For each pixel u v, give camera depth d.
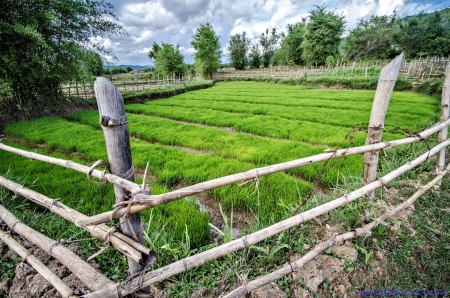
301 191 3.90
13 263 2.45
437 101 13.13
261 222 3.18
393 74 2.22
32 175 4.61
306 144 6.62
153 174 5.20
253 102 15.71
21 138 8.42
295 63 48.62
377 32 40.16
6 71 10.84
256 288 1.92
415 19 40.19
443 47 37.03
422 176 3.80
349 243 2.49
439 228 2.83
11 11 10.31
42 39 10.13
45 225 2.95
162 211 3.52
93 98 16.83
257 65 59.19
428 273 2.43
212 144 6.91
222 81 44.75
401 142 2.69
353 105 12.95
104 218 1.41
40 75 11.76
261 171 1.89
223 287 2.11
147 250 1.38
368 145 2.44
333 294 2.09
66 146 6.73
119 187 1.54
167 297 2.00
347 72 27.19
